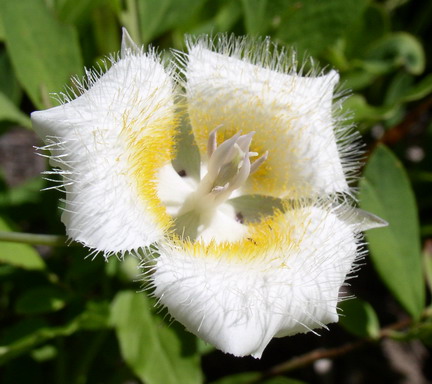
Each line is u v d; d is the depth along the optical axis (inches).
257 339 2.4
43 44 3.4
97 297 3.6
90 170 2.4
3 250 3.1
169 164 3.1
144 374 3.2
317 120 3.0
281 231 2.9
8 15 3.4
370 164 3.5
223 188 3.0
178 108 3.0
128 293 3.4
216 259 2.7
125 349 3.2
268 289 2.6
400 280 3.5
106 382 3.8
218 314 2.4
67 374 3.7
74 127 2.4
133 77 2.6
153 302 3.3
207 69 2.9
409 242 3.5
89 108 2.4
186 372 3.2
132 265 3.5
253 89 3.0
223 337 2.4
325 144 3.0
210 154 3.0
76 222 2.3
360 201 3.5
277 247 2.8
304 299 2.6
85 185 2.4
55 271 3.8
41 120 2.3
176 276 2.5
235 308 2.4
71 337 3.7
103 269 3.6
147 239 2.5
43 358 3.8
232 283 2.5
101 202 2.4
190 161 3.2
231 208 3.2
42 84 3.4
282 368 3.8
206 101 3.0
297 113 3.0
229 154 2.9
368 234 3.5
